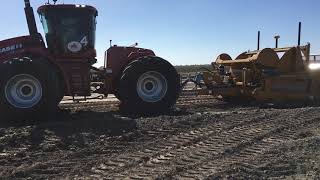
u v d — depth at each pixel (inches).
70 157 299.0
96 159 295.0
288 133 369.4
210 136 354.3
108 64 471.2
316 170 268.5
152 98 463.8
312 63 590.6
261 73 564.7
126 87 454.9
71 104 555.2
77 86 449.4
